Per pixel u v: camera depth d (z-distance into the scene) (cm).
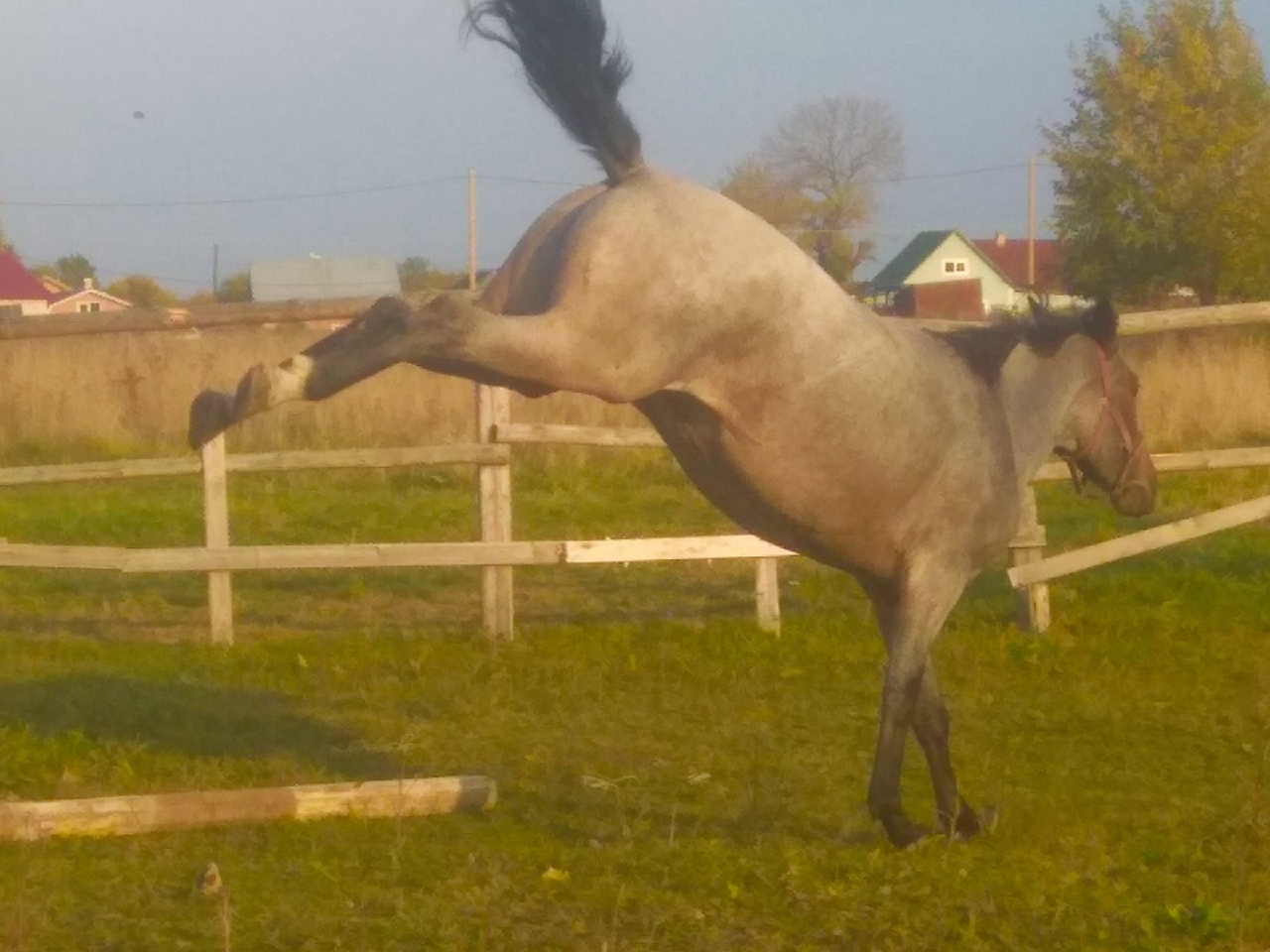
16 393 1753
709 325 522
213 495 979
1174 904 553
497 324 504
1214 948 521
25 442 1714
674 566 1282
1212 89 3303
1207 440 1688
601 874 579
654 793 697
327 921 521
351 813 641
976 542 614
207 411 518
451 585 1214
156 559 964
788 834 640
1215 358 1870
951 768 647
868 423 563
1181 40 3312
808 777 725
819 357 546
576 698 874
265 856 595
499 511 999
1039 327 657
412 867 586
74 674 909
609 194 528
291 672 930
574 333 507
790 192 5209
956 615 1062
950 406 595
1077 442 686
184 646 990
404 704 861
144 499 1534
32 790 686
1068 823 650
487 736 798
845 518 582
